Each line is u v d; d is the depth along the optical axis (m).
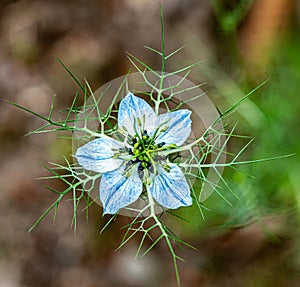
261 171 0.40
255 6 0.42
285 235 0.41
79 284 0.43
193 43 0.43
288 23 0.41
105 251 0.43
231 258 0.42
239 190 0.39
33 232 0.43
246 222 0.40
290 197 0.40
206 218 0.40
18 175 0.43
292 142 0.40
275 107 0.40
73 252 0.43
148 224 0.42
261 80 0.41
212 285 0.42
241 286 0.42
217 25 0.43
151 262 0.42
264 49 0.41
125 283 0.42
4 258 0.43
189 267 0.42
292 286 0.41
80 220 0.43
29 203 0.43
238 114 0.41
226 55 0.42
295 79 0.41
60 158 0.43
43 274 0.43
